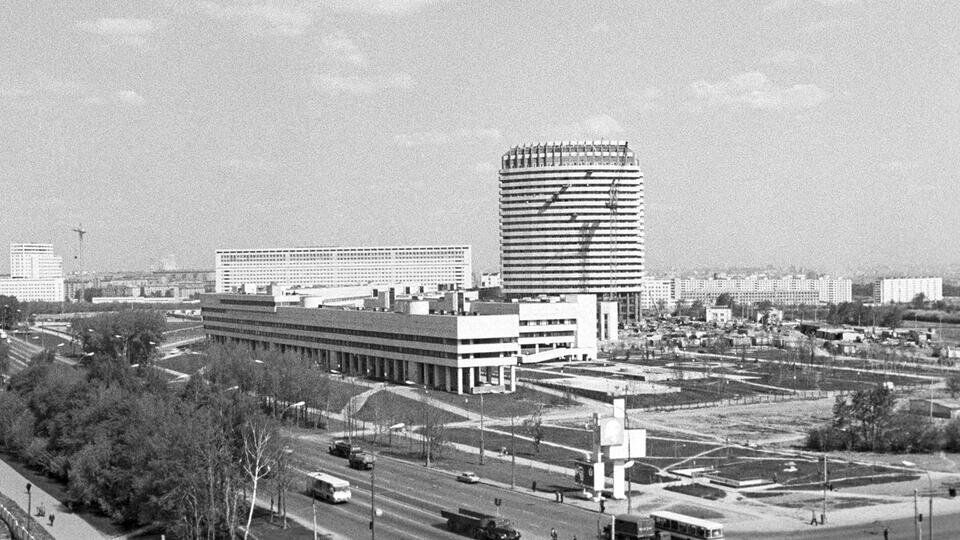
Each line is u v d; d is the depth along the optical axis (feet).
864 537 531.50
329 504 621.72
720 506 605.73
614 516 532.32
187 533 540.93
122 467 608.60
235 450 582.35
